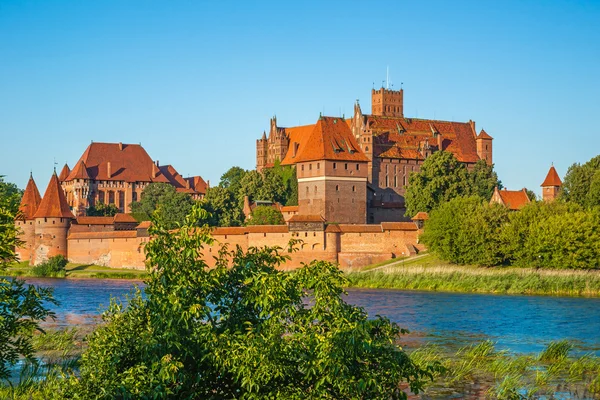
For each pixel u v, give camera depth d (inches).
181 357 1275.8
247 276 1352.1
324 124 7647.6
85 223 7244.1
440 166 7185.0
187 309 1270.9
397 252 5920.3
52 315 1486.2
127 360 1284.4
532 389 1935.3
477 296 4170.8
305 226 5812.0
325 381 1230.9
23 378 1937.7
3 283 1445.6
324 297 1295.5
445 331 2888.8
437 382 2038.6
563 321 3142.2
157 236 1339.8
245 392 1255.5
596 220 4835.1
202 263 1323.8
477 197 5713.6
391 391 1327.5
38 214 7076.8
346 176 7495.1
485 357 2326.5
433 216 5502.0
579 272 4601.4
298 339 1247.5
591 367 2199.8
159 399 1219.2
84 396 1186.6
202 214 1341.0
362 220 7573.8
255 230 5905.5
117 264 6648.6
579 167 6486.2
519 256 5007.4
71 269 6609.3
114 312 1368.1
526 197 7509.8
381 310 3526.1
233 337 1269.7
